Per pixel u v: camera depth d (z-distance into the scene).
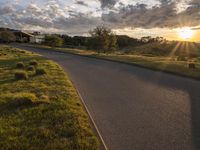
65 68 24.53
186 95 11.59
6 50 50.97
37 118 7.84
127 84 15.06
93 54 47.78
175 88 13.42
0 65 24.95
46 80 15.13
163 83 15.17
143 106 9.78
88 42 54.34
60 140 6.16
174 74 18.78
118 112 8.96
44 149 5.71
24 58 34.38
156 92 12.48
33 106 9.15
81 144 5.91
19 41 116.62
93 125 7.42
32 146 5.88
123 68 24.05
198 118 8.12
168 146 6.05
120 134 6.83
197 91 12.41
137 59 32.12
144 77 17.88
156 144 6.16
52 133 6.61
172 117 8.27
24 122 7.53
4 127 7.16
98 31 53.34
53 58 38.44
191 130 7.07
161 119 8.09
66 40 112.50
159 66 22.98
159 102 10.38
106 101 10.72
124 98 11.26
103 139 6.50
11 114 8.33
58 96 10.80
